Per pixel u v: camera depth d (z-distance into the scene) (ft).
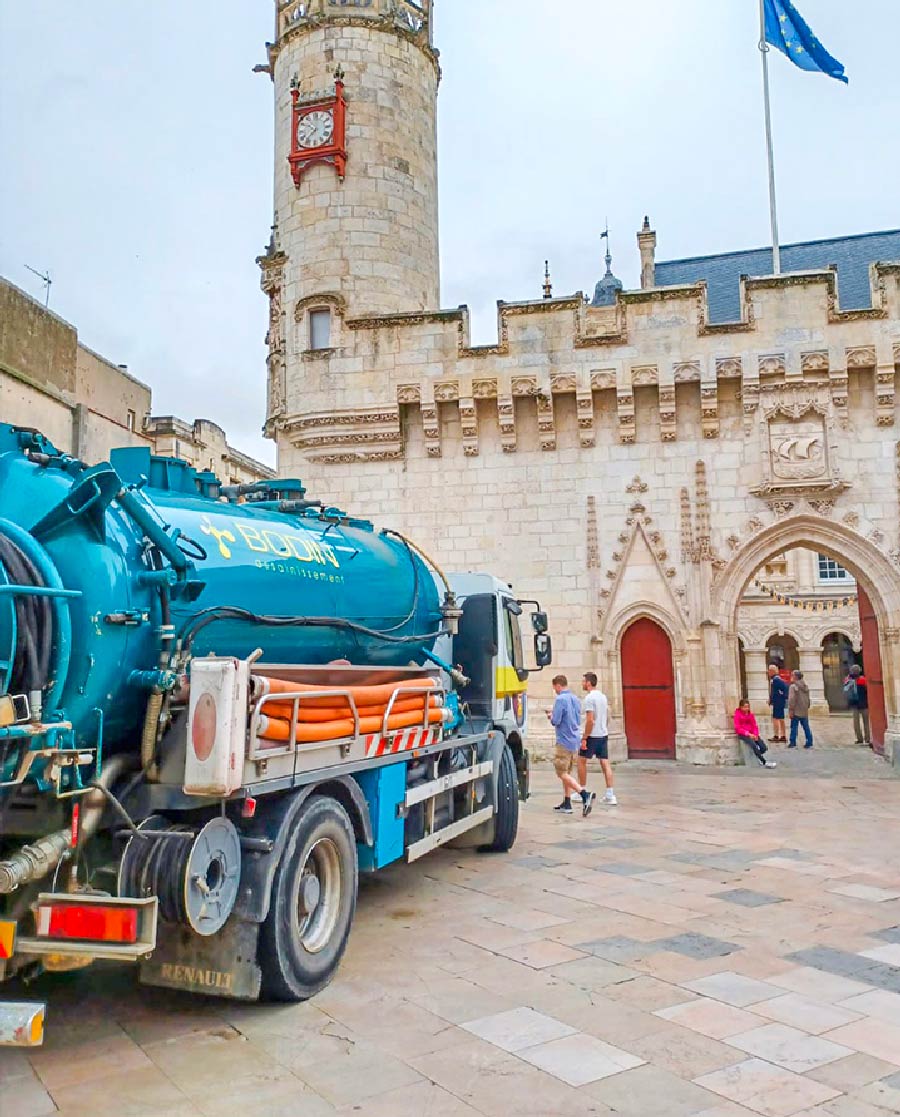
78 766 16.69
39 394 43.57
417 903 28.43
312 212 73.26
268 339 77.77
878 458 63.93
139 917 15.74
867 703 76.33
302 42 75.82
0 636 15.49
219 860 17.90
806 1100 15.29
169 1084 15.88
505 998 20.10
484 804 34.37
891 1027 18.38
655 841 38.24
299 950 19.61
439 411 69.77
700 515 65.57
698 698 64.59
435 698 28.50
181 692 18.19
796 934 24.82
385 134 74.49
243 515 24.07
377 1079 16.11
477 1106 15.12
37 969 16.29
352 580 26.94
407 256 74.02
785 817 44.04
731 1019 18.81
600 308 72.43
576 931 25.30
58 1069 16.47
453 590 37.11
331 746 21.31
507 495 68.74
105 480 17.43
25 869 15.37
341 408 70.33
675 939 24.44
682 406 66.95
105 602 17.35
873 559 63.36
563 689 46.16
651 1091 15.64
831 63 72.18
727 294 88.38
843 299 78.13
